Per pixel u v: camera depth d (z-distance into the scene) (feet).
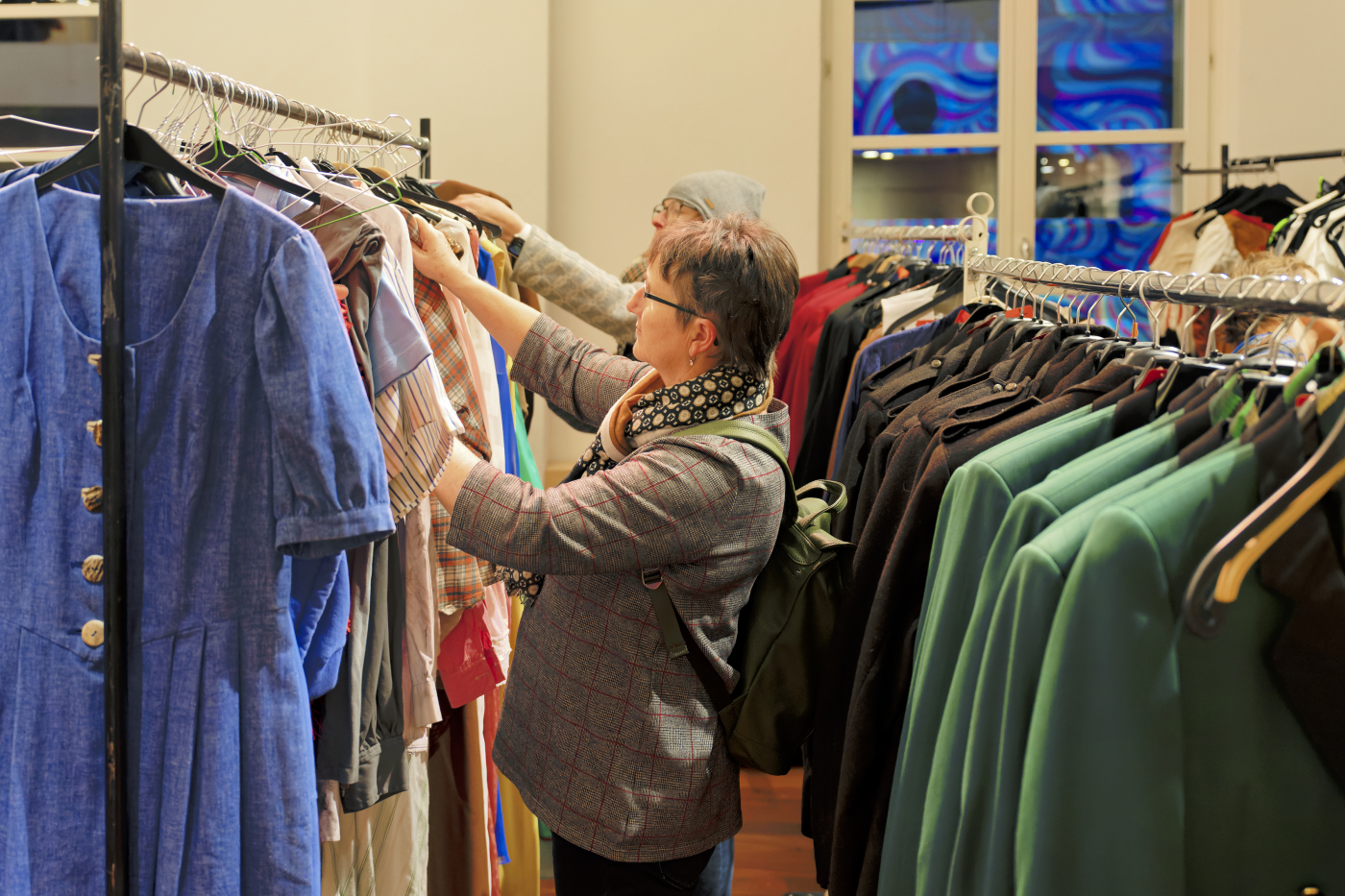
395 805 4.78
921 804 3.21
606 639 4.17
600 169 12.73
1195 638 2.62
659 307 4.24
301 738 3.37
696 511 3.91
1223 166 12.52
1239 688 2.65
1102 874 2.49
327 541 3.26
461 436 5.08
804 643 4.27
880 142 13.76
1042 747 2.54
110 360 3.06
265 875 3.30
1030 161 13.66
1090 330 4.31
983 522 3.11
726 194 8.10
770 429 4.29
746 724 4.23
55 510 3.24
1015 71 13.55
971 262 5.97
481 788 5.55
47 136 7.01
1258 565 2.62
